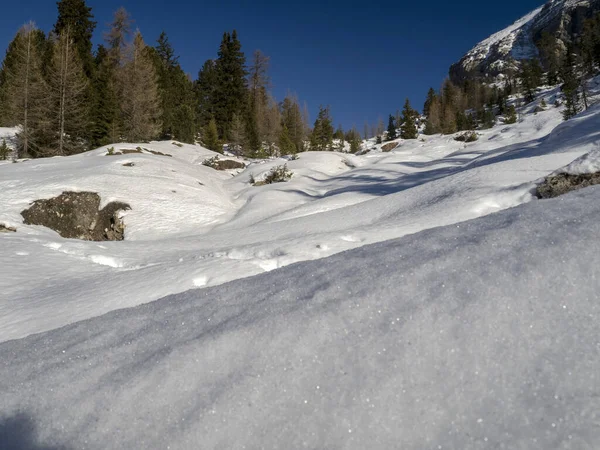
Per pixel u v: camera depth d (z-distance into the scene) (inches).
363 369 53.4
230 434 48.4
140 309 91.1
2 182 642.8
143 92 1551.4
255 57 2556.6
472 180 401.7
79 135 1456.7
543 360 51.2
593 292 59.2
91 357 68.5
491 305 59.1
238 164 1280.8
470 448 43.1
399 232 279.9
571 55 2529.5
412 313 60.5
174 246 355.6
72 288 210.4
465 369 51.5
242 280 96.2
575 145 502.9
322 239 274.4
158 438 49.4
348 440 45.8
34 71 1355.8
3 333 156.0
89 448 50.3
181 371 58.2
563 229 74.9
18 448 52.6
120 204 645.3
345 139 2871.6
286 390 52.5
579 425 43.1
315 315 63.9
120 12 1891.0
